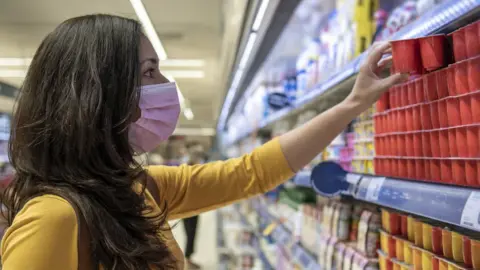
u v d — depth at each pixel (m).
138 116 0.97
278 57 3.65
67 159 0.82
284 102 2.99
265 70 4.00
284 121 3.63
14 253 0.72
